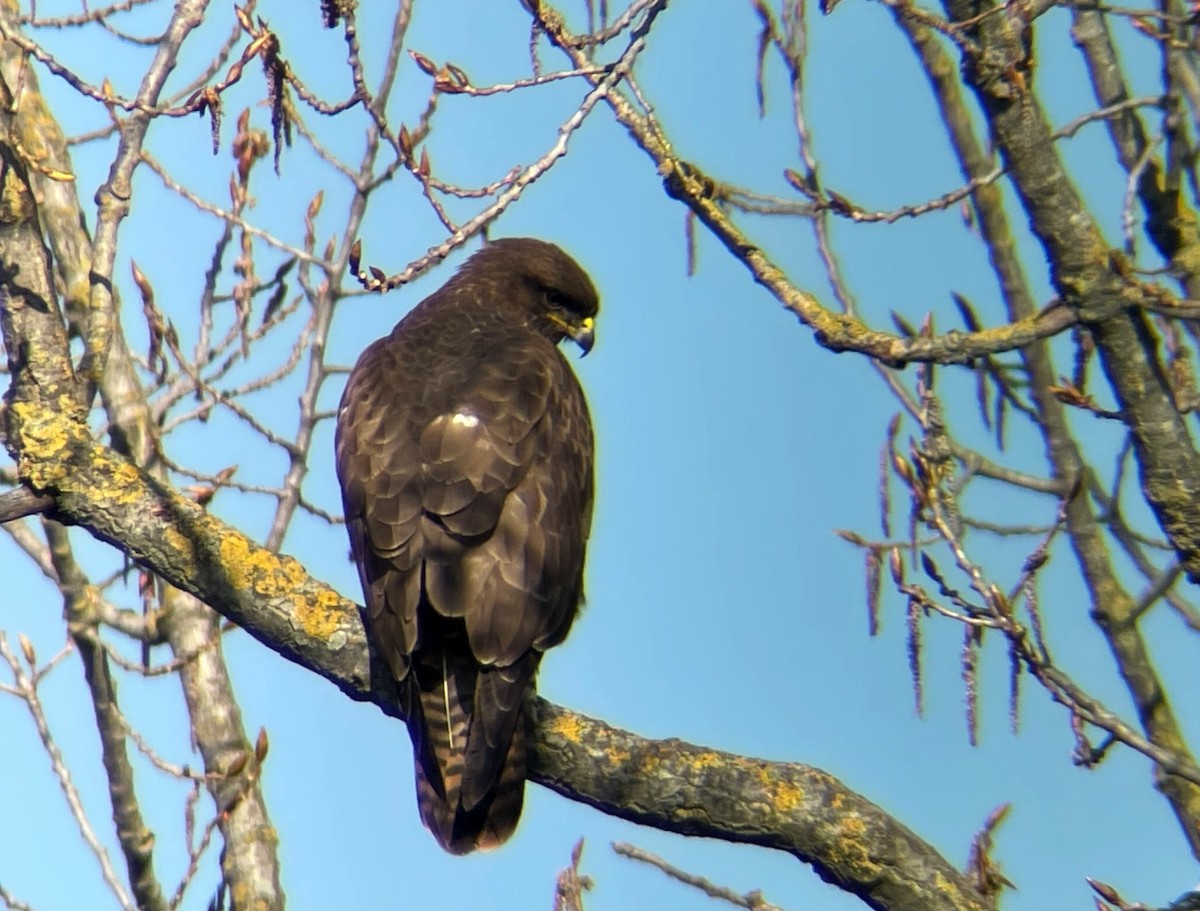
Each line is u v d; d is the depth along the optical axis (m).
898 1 10.08
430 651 10.96
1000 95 10.14
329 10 9.67
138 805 13.25
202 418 14.24
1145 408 10.56
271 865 13.19
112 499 10.41
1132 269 10.23
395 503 11.07
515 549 11.02
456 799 10.59
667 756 10.19
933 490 10.54
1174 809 12.06
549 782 10.41
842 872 9.99
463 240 9.53
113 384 13.86
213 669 13.78
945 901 9.91
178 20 10.12
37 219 10.34
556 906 10.41
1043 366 13.05
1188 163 12.19
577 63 10.21
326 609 10.76
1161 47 12.35
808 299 10.50
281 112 9.99
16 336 10.30
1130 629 12.35
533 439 11.56
